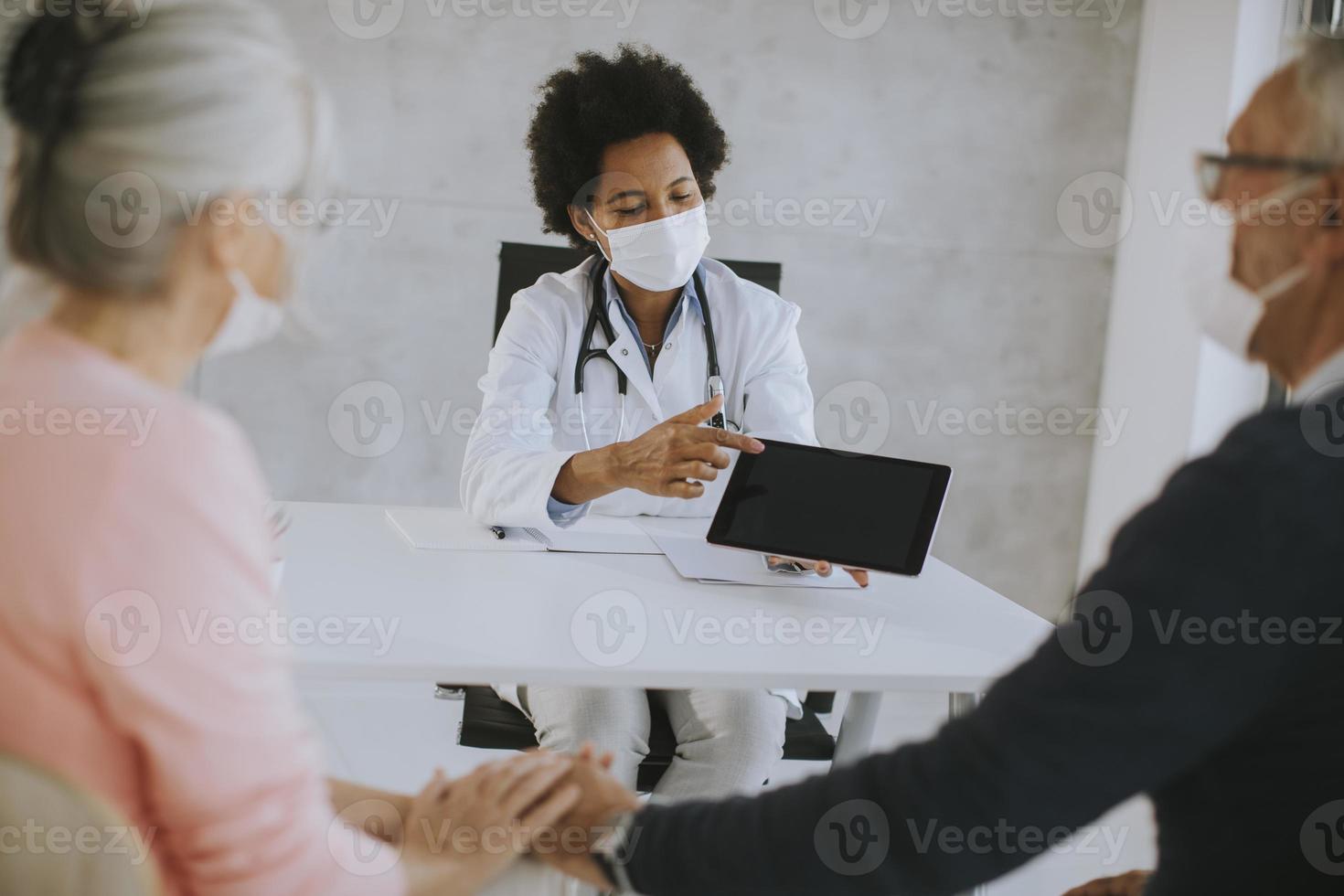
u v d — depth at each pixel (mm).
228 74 755
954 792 751
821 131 2885
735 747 1482
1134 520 729
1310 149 734
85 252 731
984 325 3047
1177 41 2834
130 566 683
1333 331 746
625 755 1493
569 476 1568
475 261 2820
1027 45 2924
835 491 1467
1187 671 680
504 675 1134
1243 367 2779
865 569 1396
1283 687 696
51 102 724
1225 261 817
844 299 2975
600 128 1806
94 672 685
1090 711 702
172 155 733
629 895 1036
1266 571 668
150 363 776
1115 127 3000
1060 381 3109
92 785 707
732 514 1462
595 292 1881
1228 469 687
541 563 1517
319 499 2873
